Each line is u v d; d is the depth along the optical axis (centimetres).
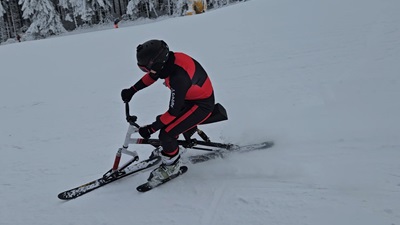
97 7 3045
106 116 455
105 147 362
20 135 423
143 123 415
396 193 221
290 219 211
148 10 3114
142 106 474
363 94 388
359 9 809
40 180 306
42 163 341
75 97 554
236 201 236
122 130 404
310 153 287
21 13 3222
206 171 283
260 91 453
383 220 200
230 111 404
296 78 477
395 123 313
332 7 888
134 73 649
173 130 252
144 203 250
